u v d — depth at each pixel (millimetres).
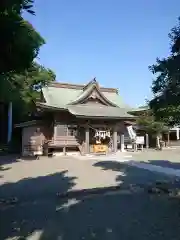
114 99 30453
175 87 9492
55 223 6570
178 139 38219
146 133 32438
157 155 24047
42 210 7734
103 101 26703
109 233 5859
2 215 7273
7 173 14352
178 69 9242
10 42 2916
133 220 6734
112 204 8336
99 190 10336
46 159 20641
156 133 31578
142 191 10180
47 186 11086
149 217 6965
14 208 7969
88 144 24109
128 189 10562
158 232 5883
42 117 26453
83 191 10156
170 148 33031
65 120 23625
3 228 6246
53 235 5789
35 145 23672
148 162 18969
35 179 12656
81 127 24516
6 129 30312
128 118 24656
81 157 22031
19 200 8906
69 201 8773
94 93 26125
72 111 22875
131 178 12852
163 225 6332
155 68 10023
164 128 30500
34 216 7164
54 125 23109
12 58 3021
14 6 2926
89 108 25438
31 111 27891
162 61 9836
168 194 9672
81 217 7031
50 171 14984
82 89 28750
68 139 23438
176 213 7281
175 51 9555
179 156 23250
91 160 20109
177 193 9781
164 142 35594
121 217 6992
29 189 10555
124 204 8320
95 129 24719
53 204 8406
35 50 3117
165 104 10016
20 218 7000
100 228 6172
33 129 23766
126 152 26938
